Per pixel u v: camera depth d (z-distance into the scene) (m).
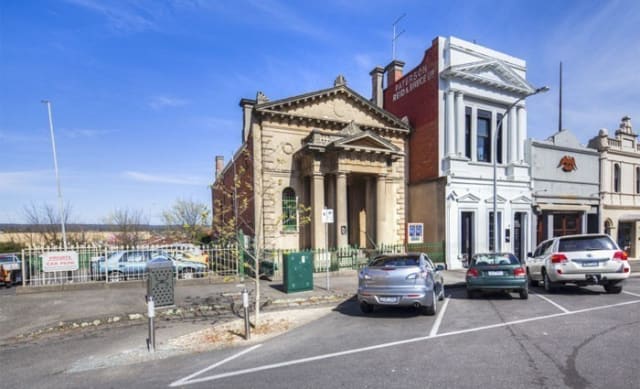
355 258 16.89
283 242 17.84
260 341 7.02
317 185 17.38
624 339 6.36
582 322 7.62
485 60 19.95
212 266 14.48
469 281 10.95
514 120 21.30
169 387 4.86
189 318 9.21
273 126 17.92
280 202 17.83
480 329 7.27
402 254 9.41
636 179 26.50
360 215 21.09
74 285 12.36
